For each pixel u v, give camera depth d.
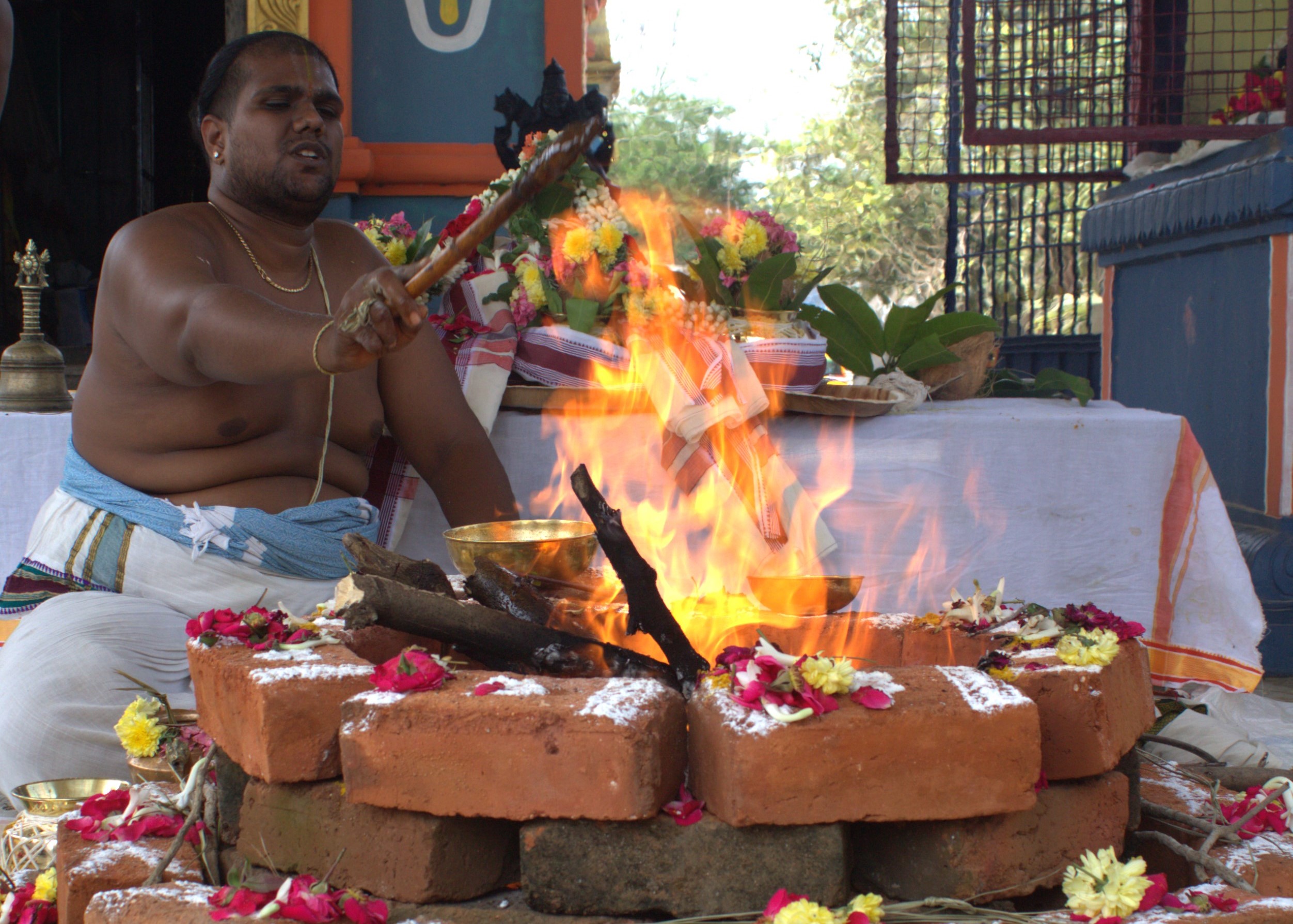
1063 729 1.32
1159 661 2.72
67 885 1.36
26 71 6.43
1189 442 2.69
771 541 2.57
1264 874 1.34
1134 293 5.48
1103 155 6.64
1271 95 4.73
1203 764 1.85
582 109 2.85
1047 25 6.04
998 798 1.22
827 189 14.41
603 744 1.20
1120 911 1.19
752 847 1.22
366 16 4.53
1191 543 2.69
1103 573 2.71
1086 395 3.08
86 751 1.95
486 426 2.63
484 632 1.47
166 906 1.22
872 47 14.68
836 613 1.82
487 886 1.31
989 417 2.71
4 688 1.96
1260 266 4.23
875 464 2.71
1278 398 4.07
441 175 4.52
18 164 6.46
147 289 1.99
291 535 2.14
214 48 7.26
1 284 6.41
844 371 3.77
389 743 1.24
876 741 1.20
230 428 2.17
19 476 2.65
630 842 1.24
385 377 2.47
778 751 1.19
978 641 1.58
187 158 7.42
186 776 1.62
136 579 2.12
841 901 1.22
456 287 2.79
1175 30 5.52
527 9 4.57
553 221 2.74
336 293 2.38
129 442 2.18
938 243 13.54
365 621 1.42
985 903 1.27
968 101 4.54
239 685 1.36
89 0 6.53
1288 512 4.03
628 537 1.49
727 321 2.68
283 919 1.18
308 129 2.21
